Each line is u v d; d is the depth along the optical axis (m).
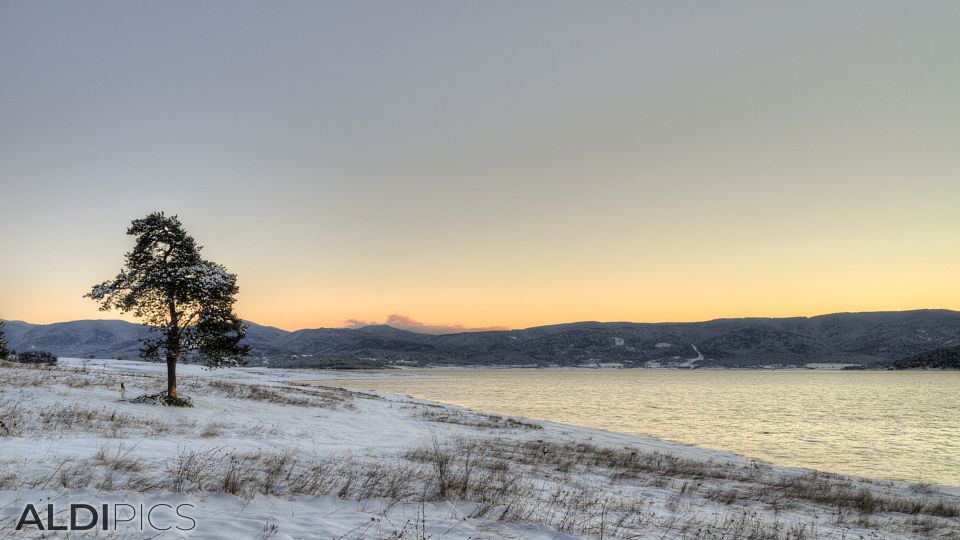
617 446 29.84
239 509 6.96
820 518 12.77
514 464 17.02
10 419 14.67
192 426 19.73
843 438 43.69
